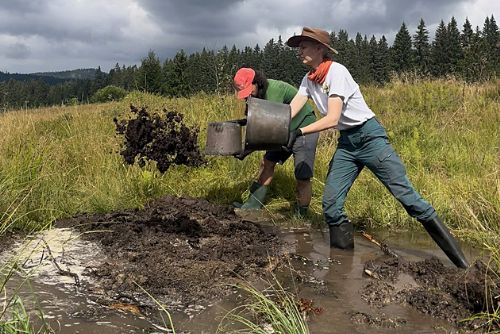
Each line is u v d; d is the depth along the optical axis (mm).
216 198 6996
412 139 8953
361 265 4617
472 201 5949
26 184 5703
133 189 6547
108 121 9797
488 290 3621
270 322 3320
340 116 4715
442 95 12852
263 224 5996
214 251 4684
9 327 2867
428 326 3412
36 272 4082
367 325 3373
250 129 4484
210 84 12852
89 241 4902
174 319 3359
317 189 6957
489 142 9414
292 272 4355
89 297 3650
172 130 5016
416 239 5508
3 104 10898
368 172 7258
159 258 4422
